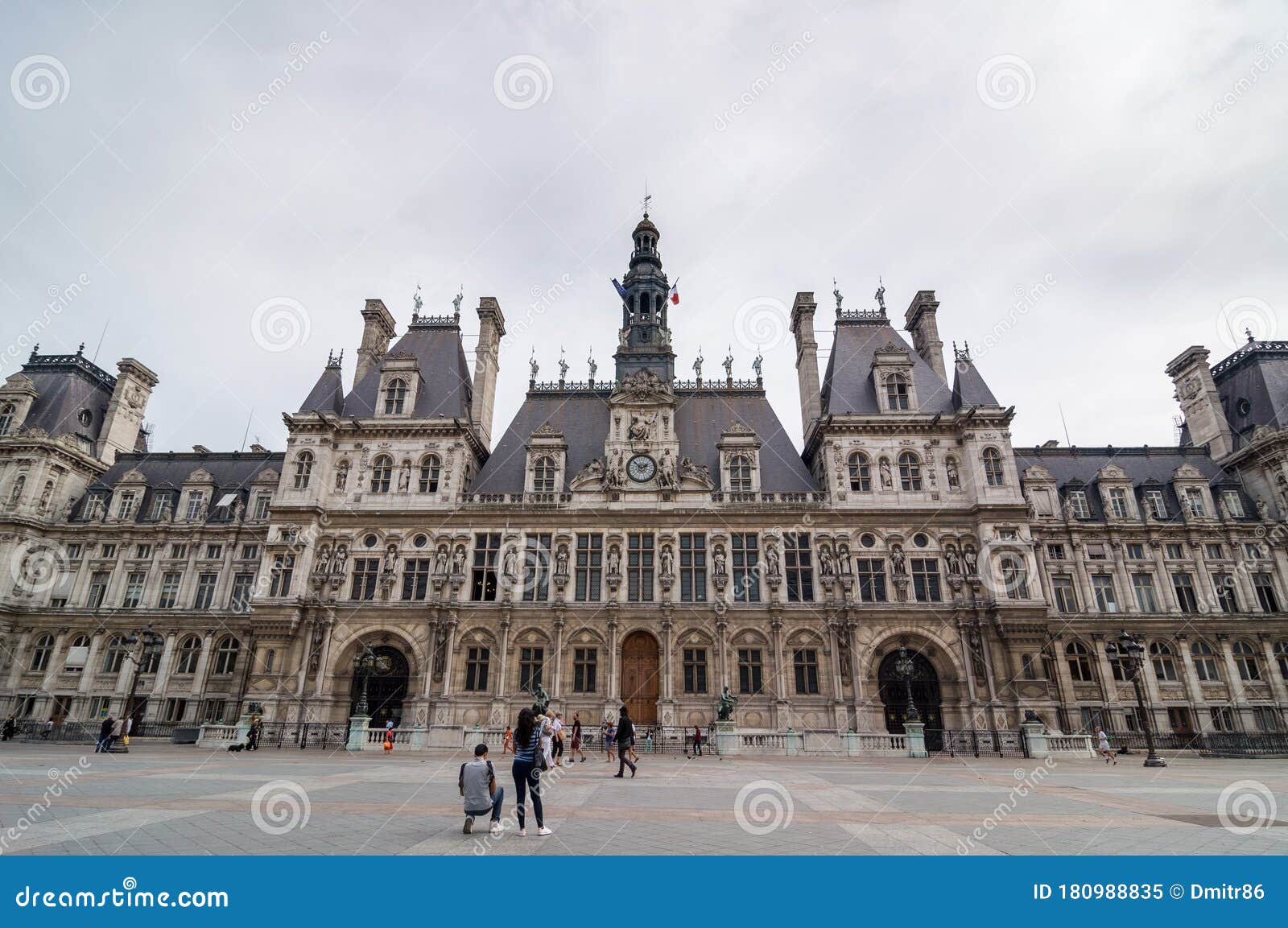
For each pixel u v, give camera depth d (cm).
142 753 3766
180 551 6203
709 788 2305
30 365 7038
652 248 6850
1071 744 4316
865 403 5719
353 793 2033
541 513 5291
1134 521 5838
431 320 6644
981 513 5112
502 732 4338
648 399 5606
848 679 4759
